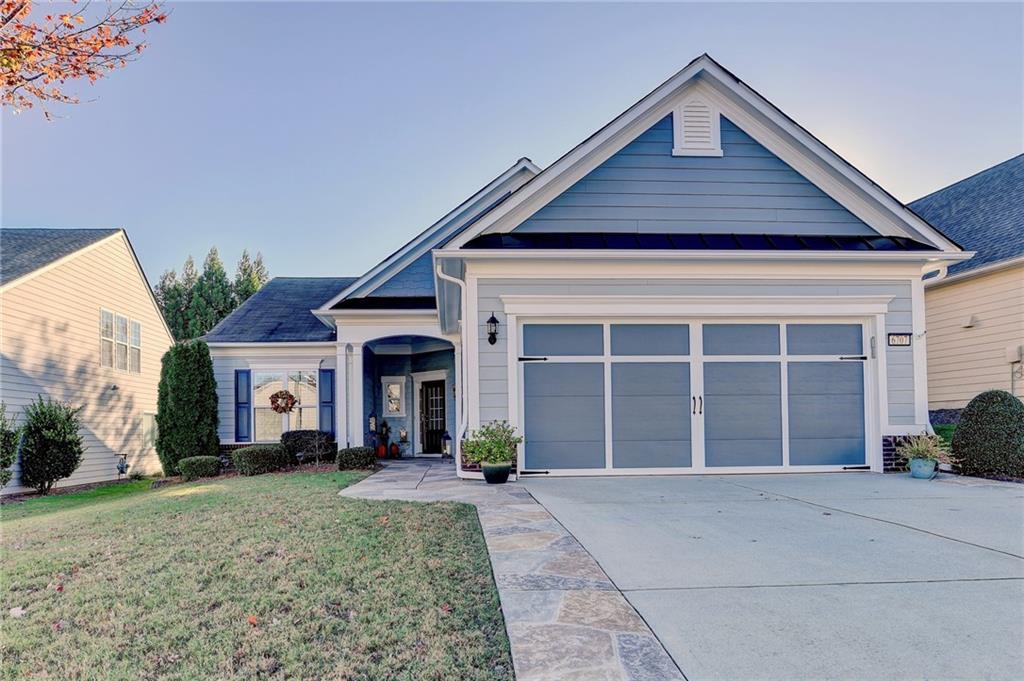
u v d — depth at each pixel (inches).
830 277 381.7
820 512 249.1
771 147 399.5
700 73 393.4
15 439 473.7
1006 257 471.2
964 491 299.7
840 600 145.2
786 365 380.5
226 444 626.5
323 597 160.2
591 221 389.1
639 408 373.4
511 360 366.3
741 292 377.4
